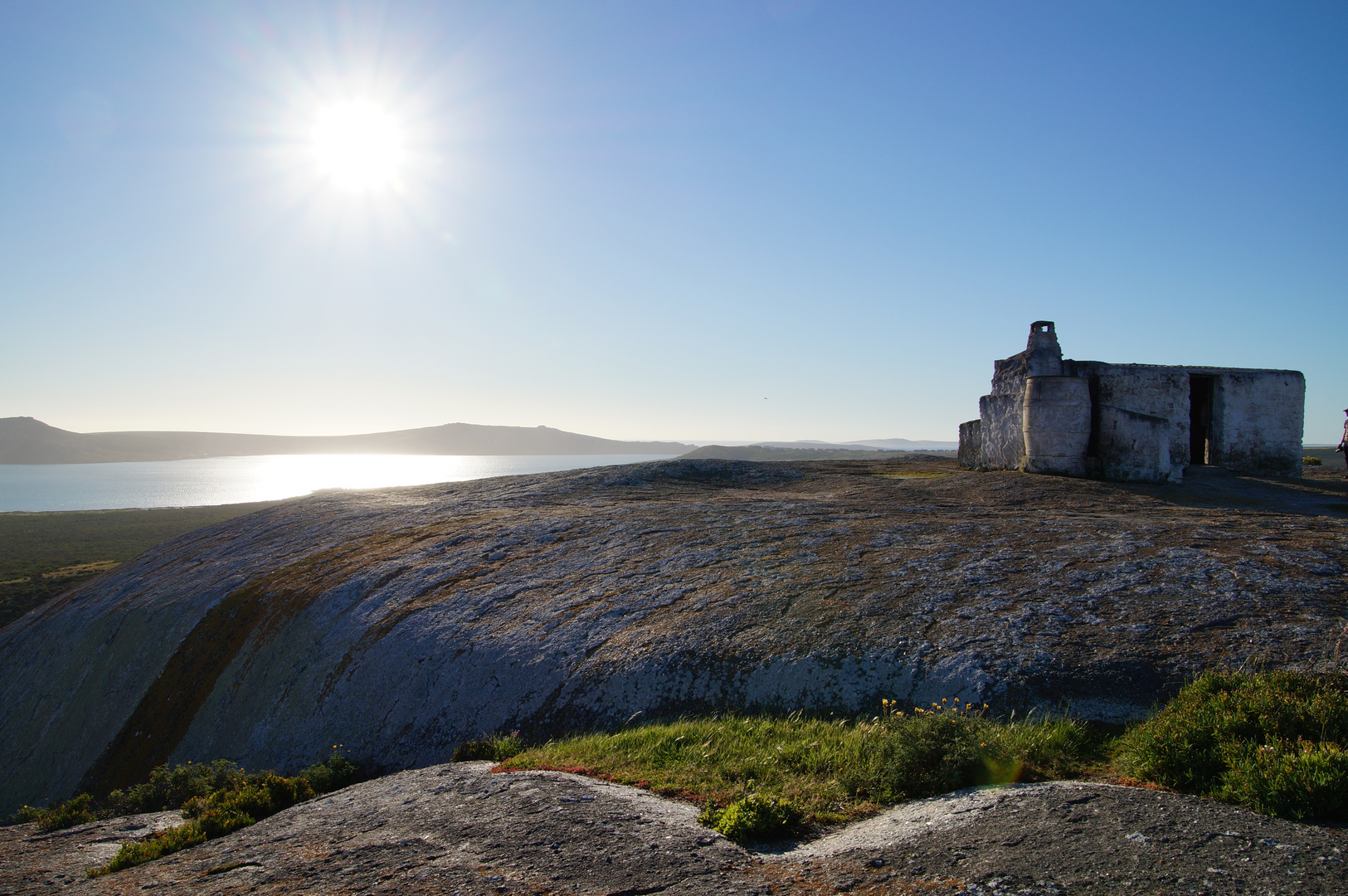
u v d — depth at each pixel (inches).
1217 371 1119.6
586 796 292.8
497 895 212.8
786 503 918.4
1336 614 406.0
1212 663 366.6
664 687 462.6
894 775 286.7
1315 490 906.7
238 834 322.0
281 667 695.1
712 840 247.4
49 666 922.7
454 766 373.1
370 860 250.5
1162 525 648.4
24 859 331.6
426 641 617.3
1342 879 184.2
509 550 788.0
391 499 1225.4
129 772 689.6
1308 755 231.6
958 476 1098.1
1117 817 230.7
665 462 1357.0
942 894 196.2
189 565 1067.3
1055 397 1012.5
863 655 436.5
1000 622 447.5
